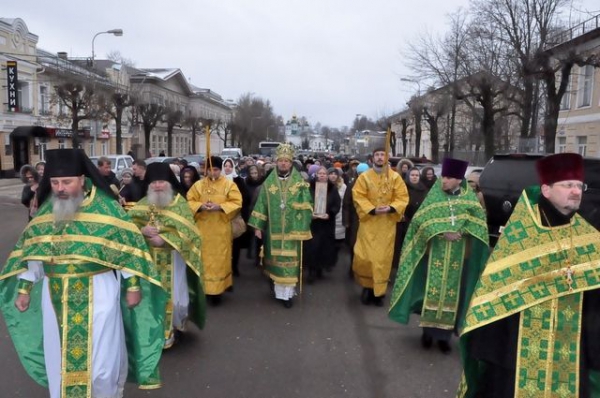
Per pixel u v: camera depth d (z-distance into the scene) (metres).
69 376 3.16
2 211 16.38
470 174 8.73
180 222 4.80
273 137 89.56
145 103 42.34
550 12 18.64
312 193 8.02
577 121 25.20
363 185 6.41
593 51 18.36
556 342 2.61
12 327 3.40
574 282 2.57
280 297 6.56
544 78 17.91
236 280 7.95
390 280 7.97
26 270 3.25
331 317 6.13
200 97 69.62
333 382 4.35
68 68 34.06
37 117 33.94
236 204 6.24
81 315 3.17
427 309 4.99
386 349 5.12
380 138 52.62
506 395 2.71
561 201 2.59
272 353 4.98
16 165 32.16
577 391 2.59
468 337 2.82
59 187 3.11
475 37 20.94
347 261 9.59
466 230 4.82
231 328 5.70
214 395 4.08
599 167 7.27
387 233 6.37
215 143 78.25
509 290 2.65
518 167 8.64
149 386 3.50
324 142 113.88
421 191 8.27
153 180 4.79
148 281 3.46
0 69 30.20
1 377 4.37
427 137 55.09
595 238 2.61
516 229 2.73
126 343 3.56
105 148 42.75
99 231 3.18
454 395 4.14
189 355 4.90
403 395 4.13
